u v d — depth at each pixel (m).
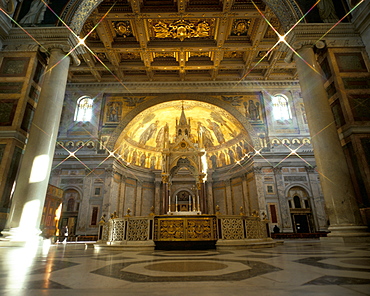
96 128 20.89
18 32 10.52
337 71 10.20
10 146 8.95
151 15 15.12
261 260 3.92
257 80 21.97
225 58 20.09
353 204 7.99
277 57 18.64
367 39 10.38
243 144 23.14
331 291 1.76
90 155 20.19
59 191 15.82
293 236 17.20
